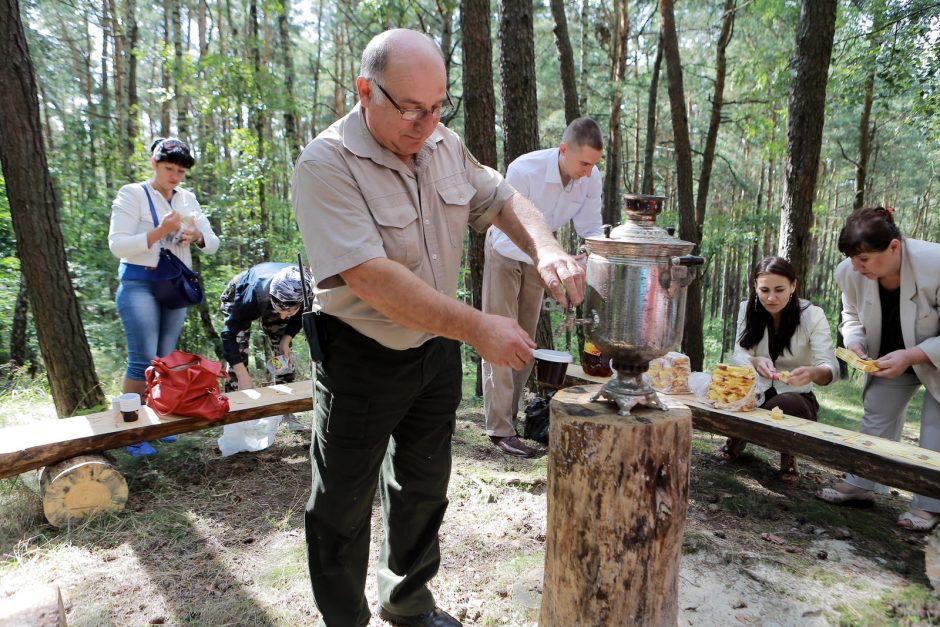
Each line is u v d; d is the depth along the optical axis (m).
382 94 1.43
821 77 4.59
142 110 14.60
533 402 3.90
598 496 1.59
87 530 2.73
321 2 15.22
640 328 1.59
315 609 2.21
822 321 3.22
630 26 14.15
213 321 8.83
